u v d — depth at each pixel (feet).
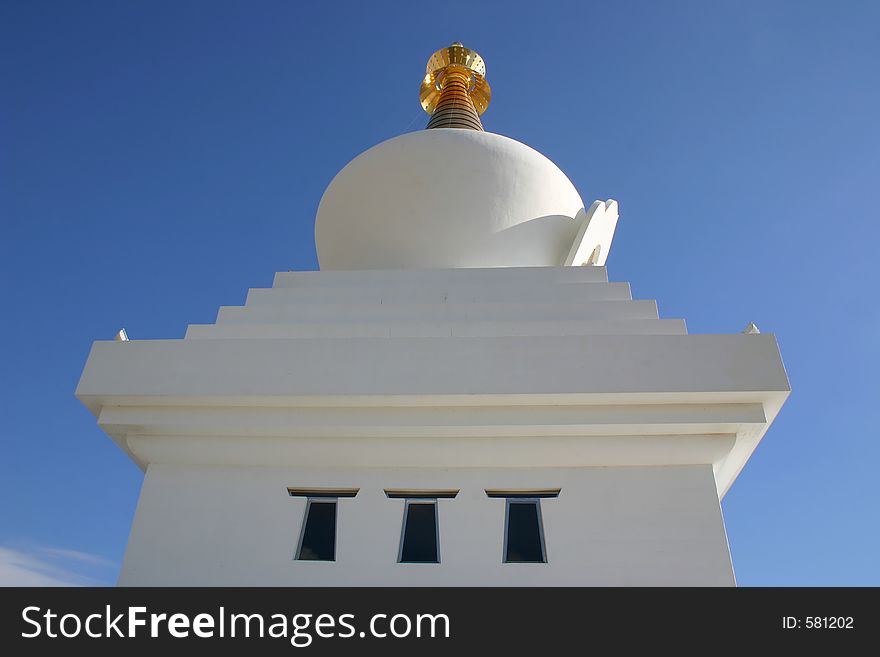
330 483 31.45
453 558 29.09
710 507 30.04
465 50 63.36
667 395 30.07
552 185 46.19
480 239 43.47
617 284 38.24
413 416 30.78
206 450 31.65
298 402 30.91
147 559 29.37
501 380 30.32
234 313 36.70
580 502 30.45
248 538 29.94
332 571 28.96
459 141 46.34
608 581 28.37
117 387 30.81
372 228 44.62
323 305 36.55
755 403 30.68
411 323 34.35
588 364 30.63
